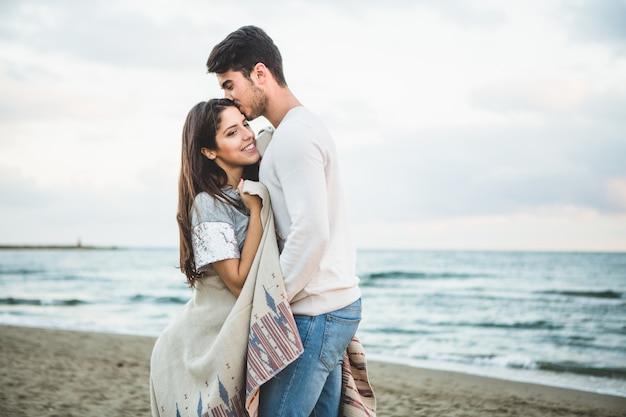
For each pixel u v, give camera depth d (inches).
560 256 2380.7
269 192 87.6
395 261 2126.0
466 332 550.3
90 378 241.4
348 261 89.9
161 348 93.6
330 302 85.9
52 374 245.1
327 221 82.7
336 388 94.4
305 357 84.4
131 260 2753.4
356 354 97.7
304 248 81.5
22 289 1098.1
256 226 87.6
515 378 308.2
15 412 180.9
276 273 83.6
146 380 242.7
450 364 359.6
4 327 413.4
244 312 84.7
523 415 210.2
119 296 931.3
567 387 281.3
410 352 418.9
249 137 93.4
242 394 85.8
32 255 3585.1
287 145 83.1
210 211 88.5
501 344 470.6
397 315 703.1
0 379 227.1
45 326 520.1
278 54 93.7
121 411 189.9
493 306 795.4
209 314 89.7
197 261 88.2
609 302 819.4
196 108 93.3
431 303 846.5
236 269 86.7
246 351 85.0
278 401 85.0
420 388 252.1
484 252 3211.1
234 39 90.7
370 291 1009.5
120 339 370.0
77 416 180.9
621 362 363.9
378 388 250.5
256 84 90.9
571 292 952.9
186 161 92.1
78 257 3132.4
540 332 545.0
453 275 1353.3
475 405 223.3
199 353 88.9
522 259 2124.8
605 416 211.9
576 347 450.6
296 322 85.2
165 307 765.9
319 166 83.3
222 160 93.9
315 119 86.7
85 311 696.4
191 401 87.6
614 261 1968.5
